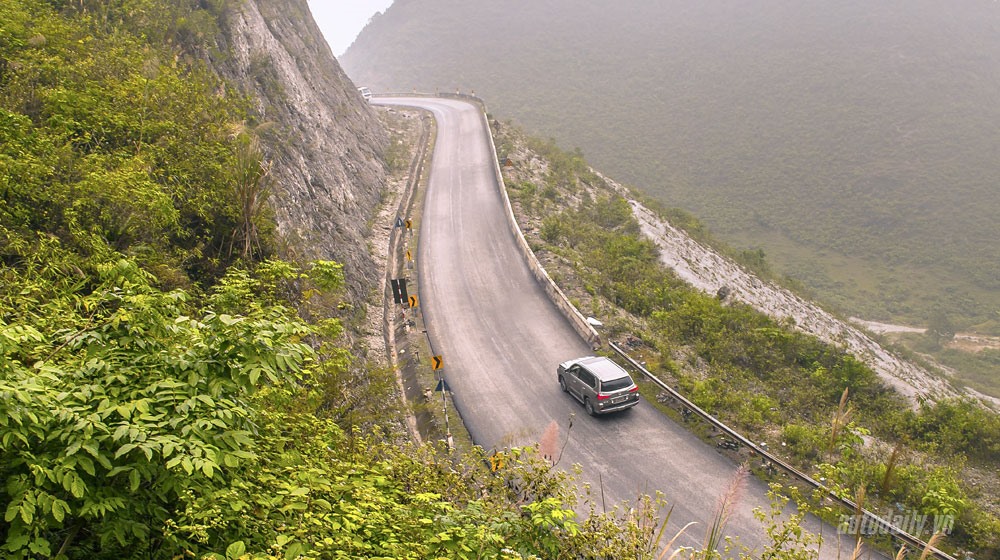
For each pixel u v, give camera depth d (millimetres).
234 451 5289
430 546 6020
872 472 14539
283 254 18203
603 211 46156
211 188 16641
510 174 47500
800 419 19297
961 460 17812
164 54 22875
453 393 20203
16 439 4551
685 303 27703
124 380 5344
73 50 18234
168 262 13367
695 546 12414
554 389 20266
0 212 11094
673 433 17484
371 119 58125
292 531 5461
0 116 13234
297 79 39281
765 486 14906
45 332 7113
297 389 7625
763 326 27062
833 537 12547
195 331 6027
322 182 31781
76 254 11492
